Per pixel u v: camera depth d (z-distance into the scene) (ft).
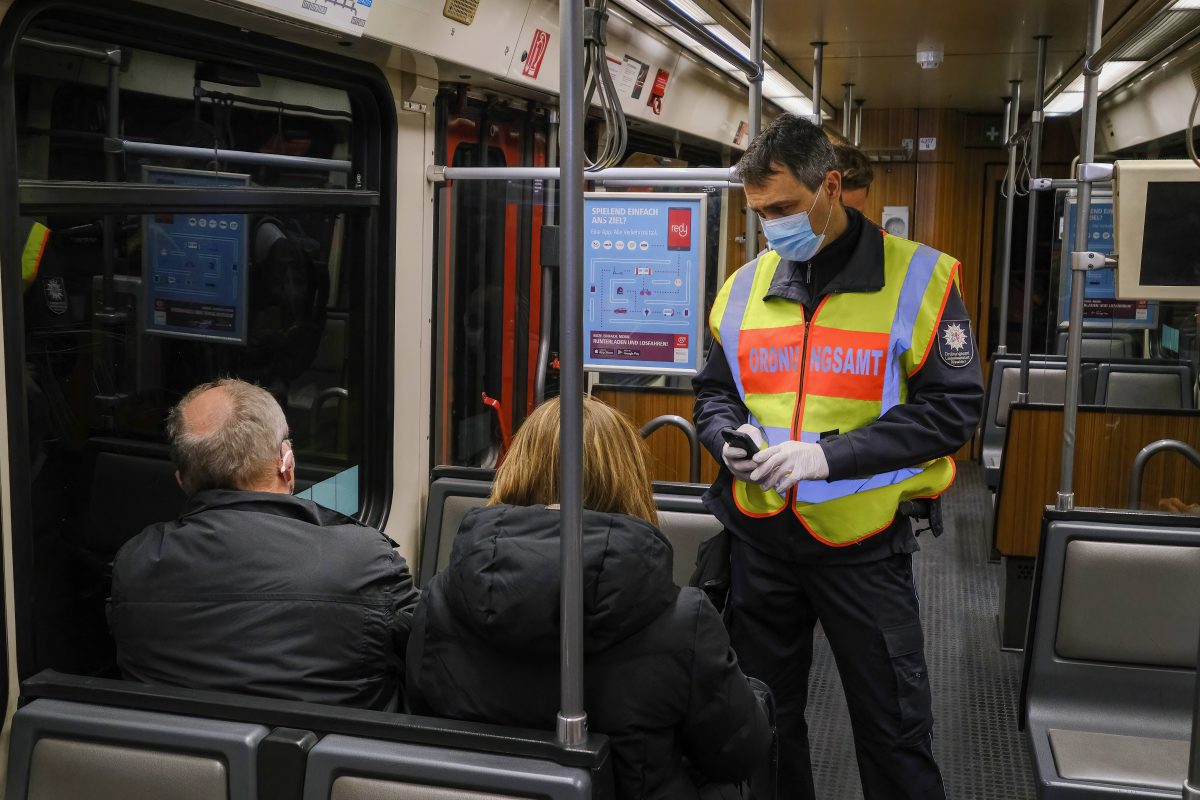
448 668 6.05
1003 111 32.78
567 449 5.36
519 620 5.60
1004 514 16.10
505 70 12.33
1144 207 8.68
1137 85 17.37
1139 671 9.96
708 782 6.64
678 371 12.76
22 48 7.32
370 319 12.09
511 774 5.46
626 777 5.88
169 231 9.18
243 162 9.78
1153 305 14.93
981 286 33.96
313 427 11.61
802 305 8.59
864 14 17.01
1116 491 15.38
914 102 30.94
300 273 11.17
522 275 13.74
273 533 7.10
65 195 7.67
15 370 7.20
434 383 13.33
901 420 8.08
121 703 6.32
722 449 8.11
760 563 8.86
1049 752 9.31
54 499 8.07
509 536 5.80
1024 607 16.33
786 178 7.90
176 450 7.44
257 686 6.72
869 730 8.77
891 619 8.55
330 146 11.19
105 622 8.70
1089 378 15.49
